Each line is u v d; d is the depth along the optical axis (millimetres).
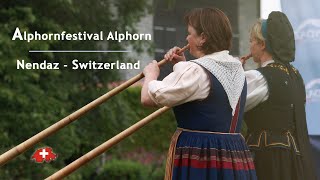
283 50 4922
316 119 7117
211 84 3975
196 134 4008
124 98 10727
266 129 4805
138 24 10234
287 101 4801
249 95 4723
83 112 4379
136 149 11188
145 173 10961
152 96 3957
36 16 9586
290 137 4812
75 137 9812
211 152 3971
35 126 9453
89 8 9906
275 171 4738
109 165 10812
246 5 9266
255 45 5004
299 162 4809
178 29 9945
